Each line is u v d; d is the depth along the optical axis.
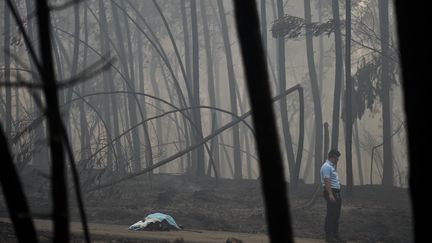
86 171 22.78
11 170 2.70
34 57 2.69
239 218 18.56
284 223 2.55
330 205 14.29
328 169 14.23
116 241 13.02
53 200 2.62
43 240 11.93
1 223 13.64
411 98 2.42
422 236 2.39
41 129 23.09
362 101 24.97
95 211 18.89
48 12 2.64
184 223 17.48
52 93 2.60
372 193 22.00
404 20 2.45
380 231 17.45
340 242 14.32
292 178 23.08
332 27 22.20
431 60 2.39
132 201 20.92
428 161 2.39
